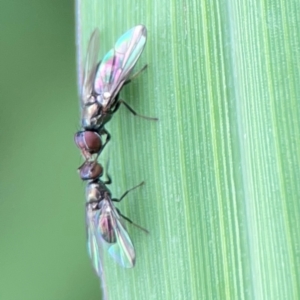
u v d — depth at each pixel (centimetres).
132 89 8
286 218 7
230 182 7
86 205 8
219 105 7
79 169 8
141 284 8
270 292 7
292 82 7
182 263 7
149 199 8
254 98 7
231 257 7
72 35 9
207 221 7
